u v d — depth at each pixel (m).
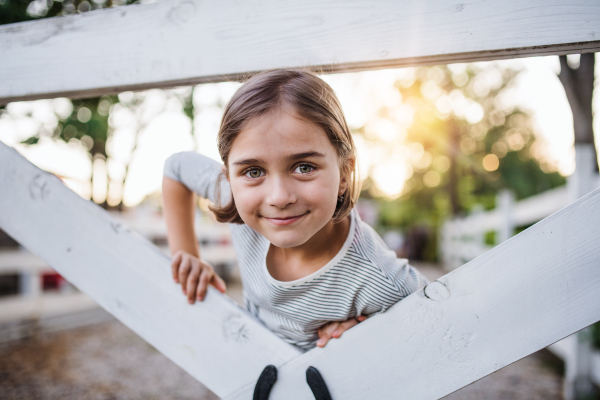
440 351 0.75
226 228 7.61
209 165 1.08
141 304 0.92
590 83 2.66
